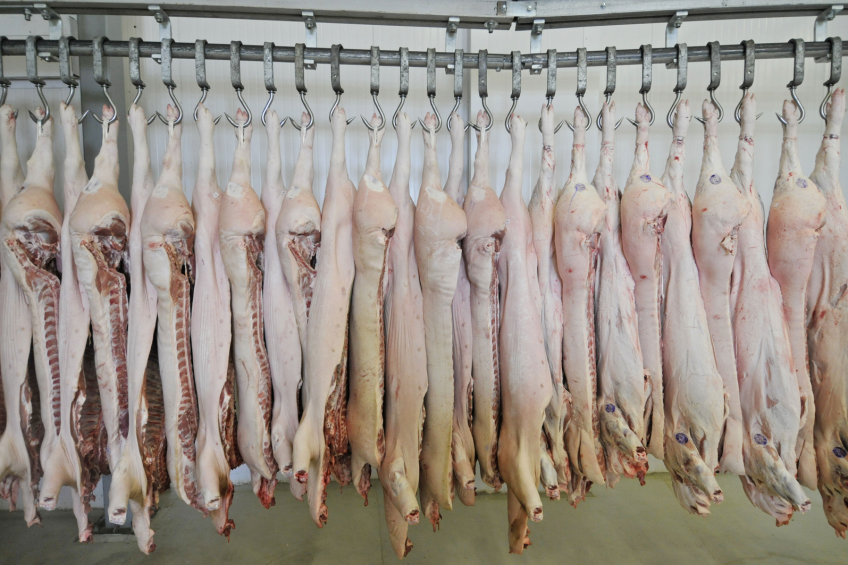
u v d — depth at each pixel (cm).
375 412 160
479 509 292
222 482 157
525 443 165
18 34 255
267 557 249
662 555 253
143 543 157
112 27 246
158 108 282
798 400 167
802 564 245
